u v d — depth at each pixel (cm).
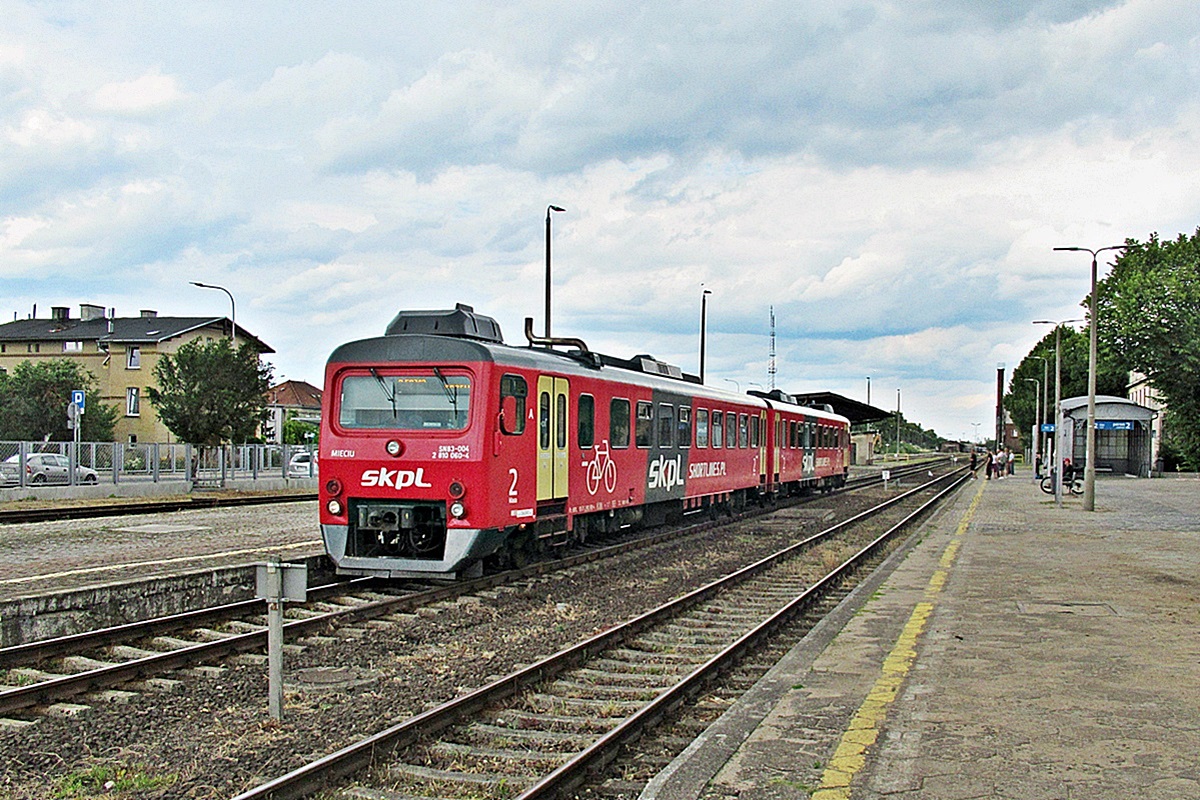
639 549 2008
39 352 6912
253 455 3847
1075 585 1393
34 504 2719
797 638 1156
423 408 1405
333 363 1450
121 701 838
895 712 730
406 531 1417
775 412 3194
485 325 1545
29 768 680
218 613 1173
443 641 1105
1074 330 7044
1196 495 3966
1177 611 1166
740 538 2280
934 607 1202
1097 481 5328
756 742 668
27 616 1070
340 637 1100
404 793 629
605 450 1803
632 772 679
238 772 663
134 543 1861
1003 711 730
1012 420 11362
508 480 1430
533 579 1541
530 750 718
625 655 1038
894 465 8931
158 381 3609
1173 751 635
